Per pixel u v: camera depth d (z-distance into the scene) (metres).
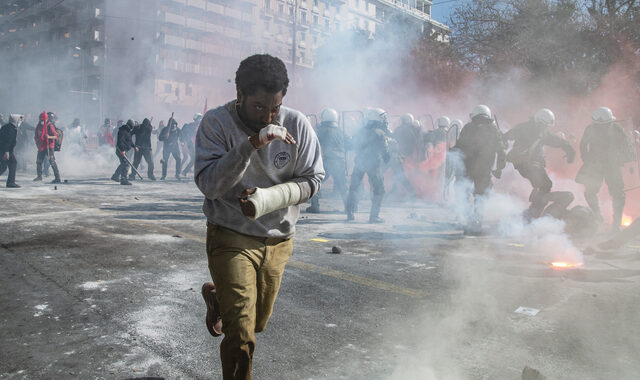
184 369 2.28
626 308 3.26
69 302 3.16
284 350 2.54
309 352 2.52
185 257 4.47
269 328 2.83
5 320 2.83
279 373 2.28
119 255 4.45
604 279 4.00
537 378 2.18
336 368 2.34
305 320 2.97
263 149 1.76
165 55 45.47
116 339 2.61
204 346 2.55
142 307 3.11
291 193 1.75
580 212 6.05
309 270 4.15
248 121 1.73
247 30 45.09
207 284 2.13
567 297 3.50
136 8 45.38
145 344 2.55
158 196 9.38
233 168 1.59
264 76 1.60
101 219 6.37
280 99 1.68
